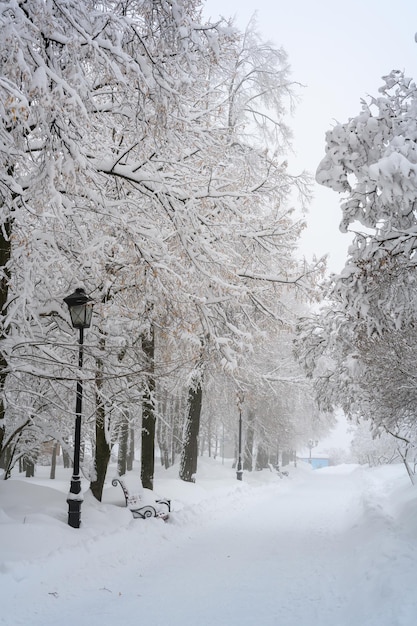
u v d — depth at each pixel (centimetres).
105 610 695
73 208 1113
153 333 1564
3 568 791
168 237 1141
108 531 1156
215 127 1194
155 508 1439
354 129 989
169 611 689
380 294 1065
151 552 1071
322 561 988
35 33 786
